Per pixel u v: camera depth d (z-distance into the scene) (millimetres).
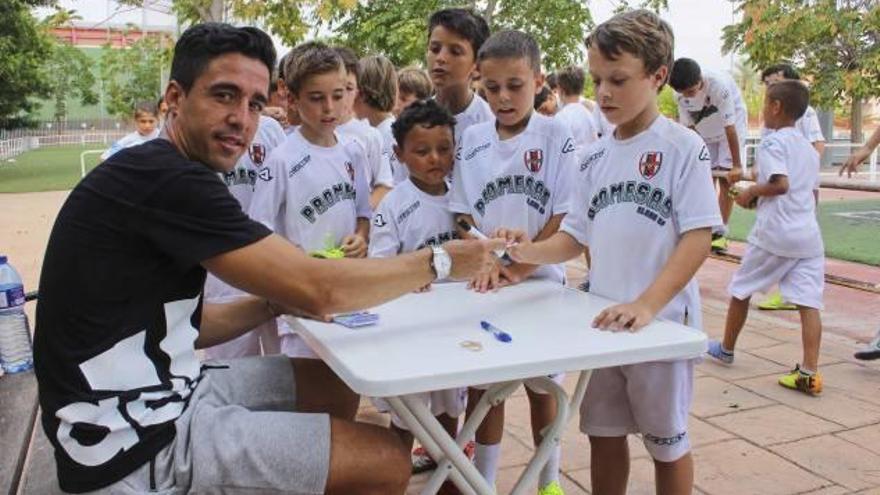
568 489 2934
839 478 3004
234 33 1781
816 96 15203
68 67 50688
